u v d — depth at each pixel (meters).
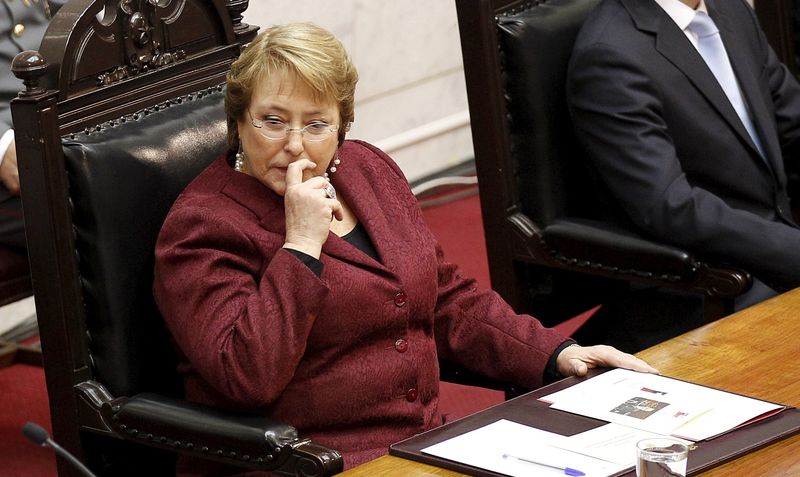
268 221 8.62
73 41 8.82
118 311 8.74
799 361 8.52
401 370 8.77
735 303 11.98
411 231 9.30
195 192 8.77
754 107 12.65
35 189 8.58
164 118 9.36
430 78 22.70
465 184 23.36
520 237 12.02
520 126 11.97
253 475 8.34
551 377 9.24
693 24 12.45
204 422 8.12
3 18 12.86
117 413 8.51
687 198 11.37
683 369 8.52
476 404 14.95
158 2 9.54
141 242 8.88
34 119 8.47
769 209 12.41
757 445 7.16
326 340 8.53
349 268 8.66
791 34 15.34
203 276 8.25
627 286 12.30
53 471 13.39
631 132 11.58
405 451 7.29
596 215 12.48
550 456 7.08
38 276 8.70
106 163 8.73
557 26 12.10
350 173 9.38
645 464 6.41
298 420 8.55
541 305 12.41
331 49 8.57
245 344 7.98
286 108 8.42
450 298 9.70
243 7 10.31
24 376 16.02
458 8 11.77
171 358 9.09
